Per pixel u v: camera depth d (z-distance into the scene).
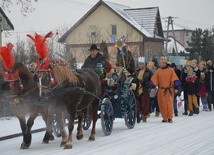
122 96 13.30
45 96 10.31
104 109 12.34
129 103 13.87
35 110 10.56
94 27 48.38
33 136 12.78
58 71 10.54
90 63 12.76
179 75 18.27
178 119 16.48
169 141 11.27
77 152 10.02
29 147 10.87
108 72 13.01
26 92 10.23
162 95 15.73
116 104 13.26
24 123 10.61
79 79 11.12
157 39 51.38
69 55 24.16
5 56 10.13
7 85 10.13
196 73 18.61
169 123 15.27
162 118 17.09
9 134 12.61
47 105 10.49
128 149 10.24
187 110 18.11
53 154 9.85
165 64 15.82
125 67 14.55
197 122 15.34
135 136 12.29
